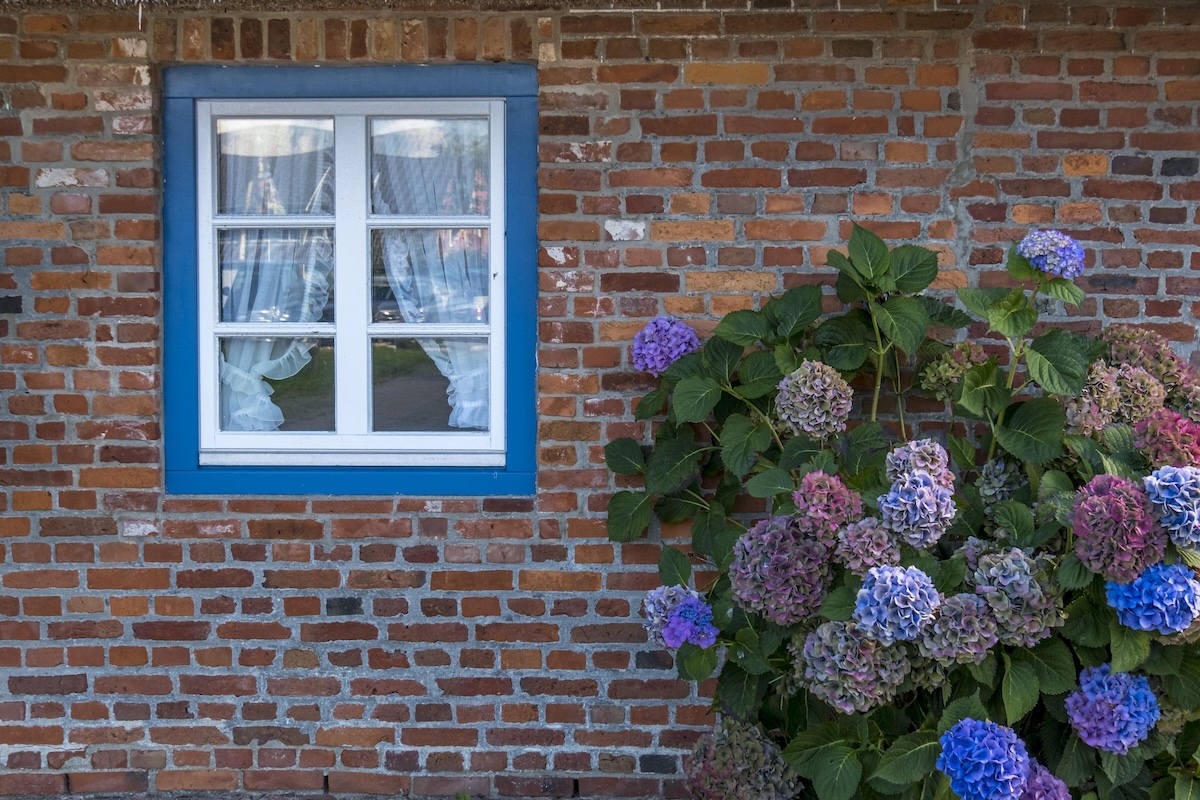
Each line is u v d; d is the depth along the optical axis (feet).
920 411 10.45
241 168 10.72
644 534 10.48
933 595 7.47
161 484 10.52
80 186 10.31
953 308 9.96
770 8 10.18
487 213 10.73
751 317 9.57
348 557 10.50
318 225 10.73
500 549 10.50
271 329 10.74
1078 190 10.28
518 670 10.54
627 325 10.38
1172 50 10.18
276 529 10.48
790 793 8.60
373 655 10.53
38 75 10.25
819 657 7.72
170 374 10.58
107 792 10.56
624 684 10.53
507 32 10.21
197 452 10.62
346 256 10.70
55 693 10.53
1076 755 8.08
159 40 10.22
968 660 7.56
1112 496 7.41
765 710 9.37
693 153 10.28
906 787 7.73
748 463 9.24
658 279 10.36
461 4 10.16
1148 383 9.05
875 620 7.43
